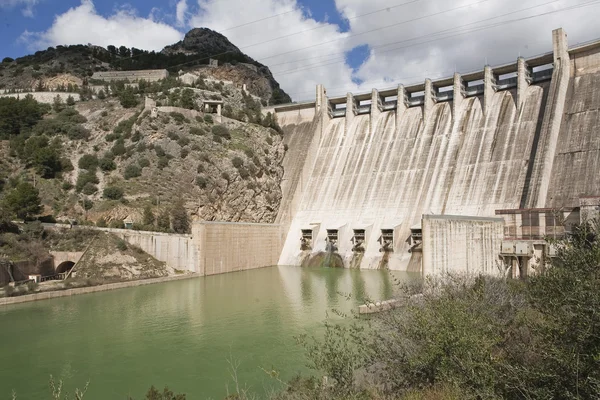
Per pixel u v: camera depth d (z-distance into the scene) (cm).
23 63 15988
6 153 8319
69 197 7431
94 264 5591
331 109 9369
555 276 1266
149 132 8369
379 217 7312
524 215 4759
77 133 8944
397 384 1581
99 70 15838
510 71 7175
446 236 4050
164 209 7188
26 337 3356
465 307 1675
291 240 8156
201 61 16538
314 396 1508
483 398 1285
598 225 1315
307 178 8794
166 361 2864
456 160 6938
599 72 6150
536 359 1386
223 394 2344
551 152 5872
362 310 3831
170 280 5938
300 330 3469
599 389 1075
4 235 5469
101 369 2742
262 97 15175
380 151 8012
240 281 5978
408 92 8244
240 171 8188
